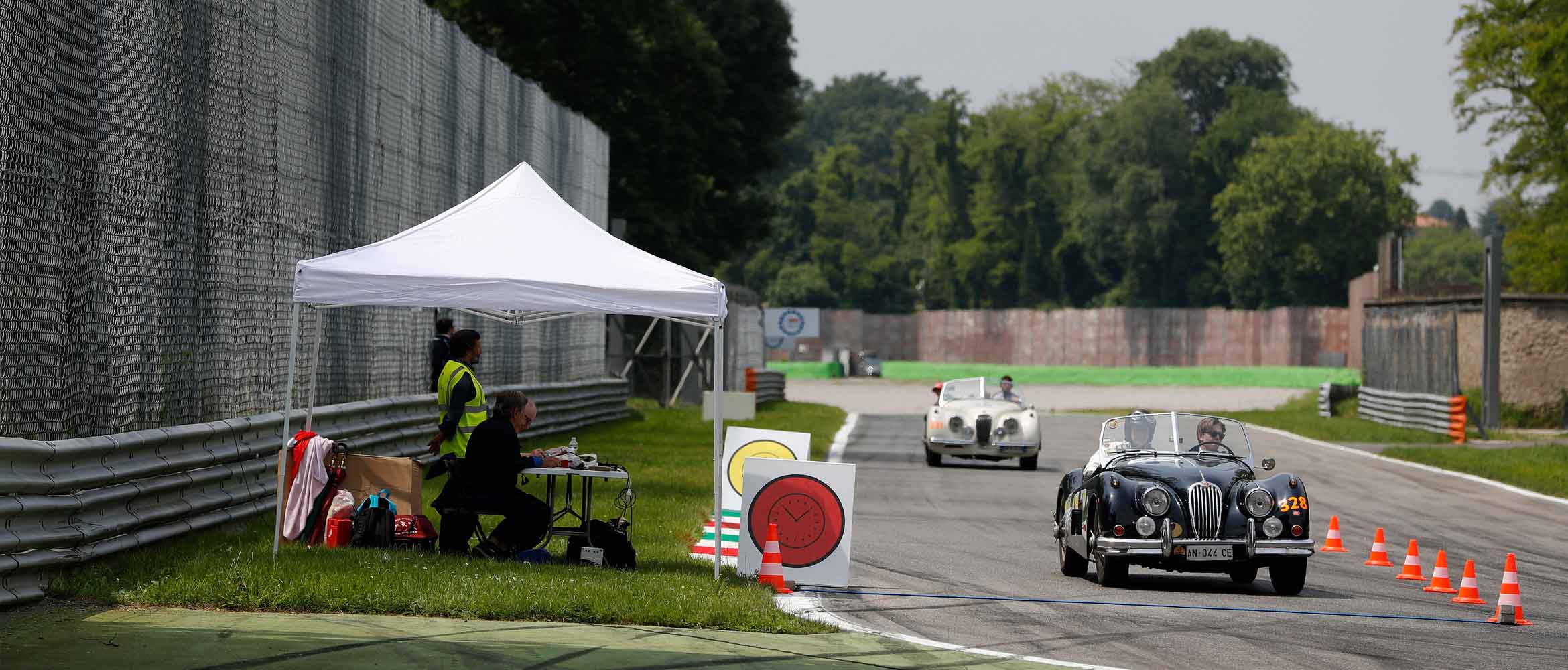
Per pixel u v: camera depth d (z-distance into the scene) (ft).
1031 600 155.53
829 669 110.11
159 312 159.94
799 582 158.30
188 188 167.63
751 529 159.43
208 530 164.25
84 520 134.51
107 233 147.74
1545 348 521.65
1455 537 234.99
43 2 134.62
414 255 155.74
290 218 201.46
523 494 158.51
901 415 593.42
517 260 155.63
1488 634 141.08
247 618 118.62
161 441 150.41
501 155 323.78
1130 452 180.14
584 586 135.74
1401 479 338.75
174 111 163.84
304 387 208.44
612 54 627.05
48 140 135.64
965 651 121.90
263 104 190.80
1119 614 147.13
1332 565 199.93
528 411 160.15
